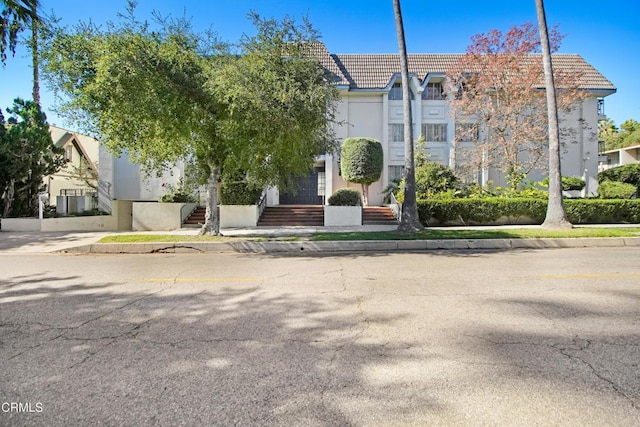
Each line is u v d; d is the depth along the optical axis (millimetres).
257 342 3869
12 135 17250
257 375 3176
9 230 17000
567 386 2977
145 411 2668
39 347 3752
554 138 13938
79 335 4070
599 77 25516
